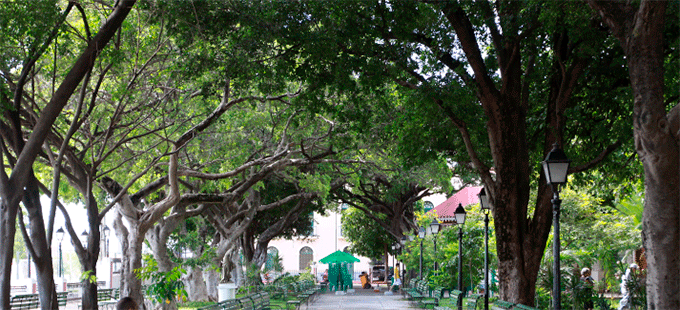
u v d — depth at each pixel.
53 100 9.84
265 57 14.34
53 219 10.65
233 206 29.84
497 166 14.85
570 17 12.70
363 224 48.47
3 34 10.54
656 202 9.06
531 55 15.79
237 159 21.80
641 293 18.70
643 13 9.25
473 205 30.64
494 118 14.79
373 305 28.52
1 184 9.37
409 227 40.88
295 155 27.41
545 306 20.00
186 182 22.52
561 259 22.09
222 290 24.05
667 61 16.12
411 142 16.78
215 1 12.53
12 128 10.80
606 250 25.38
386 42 14.57
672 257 8.92
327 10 13.62
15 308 19.02
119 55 11.68
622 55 15.20
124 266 18.33
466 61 15.52
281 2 13.29
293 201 38.12
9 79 11.24
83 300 12.33
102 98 15.27
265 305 21.25
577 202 25.03
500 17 14.47
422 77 14.86
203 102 16.61
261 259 37.12
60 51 12.28
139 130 18.12
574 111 16.45
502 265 14.69
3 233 9.27
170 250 25.28
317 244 71.06
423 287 27.00
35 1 10.40
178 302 28.59
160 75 14.23
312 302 30.56
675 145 9.05
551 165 10.46
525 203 14.74
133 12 14.22
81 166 13.52
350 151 24.58
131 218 17.95
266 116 20.72
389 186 38.34
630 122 15.10
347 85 14.31
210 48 13.39
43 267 10.35
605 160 17.69
